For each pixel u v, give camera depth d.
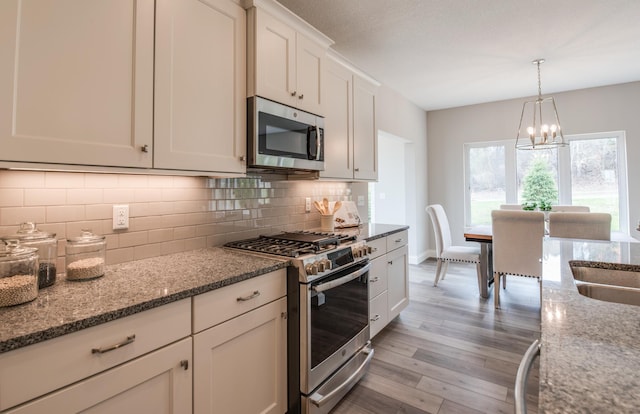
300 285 1.60
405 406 1.82
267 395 1.52
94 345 0.92
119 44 1.26
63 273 1.37
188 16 1.50
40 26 1.06
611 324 0.77
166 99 1.41
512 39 2.92
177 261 1.59
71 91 1.13
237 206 2.16
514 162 4.94
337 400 1.80
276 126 1.88
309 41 2.13
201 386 1.21
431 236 5.58
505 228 3.15
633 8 2.44
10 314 0.92
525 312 3.12
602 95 4.27
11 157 1.01
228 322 1.32
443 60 3.40
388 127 4.29
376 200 5.48
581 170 4.50
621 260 1.48
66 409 0.87
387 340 2.58
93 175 1.48
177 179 1.81
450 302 3.41
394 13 2.49
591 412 0.45
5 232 1.24
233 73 1.70
